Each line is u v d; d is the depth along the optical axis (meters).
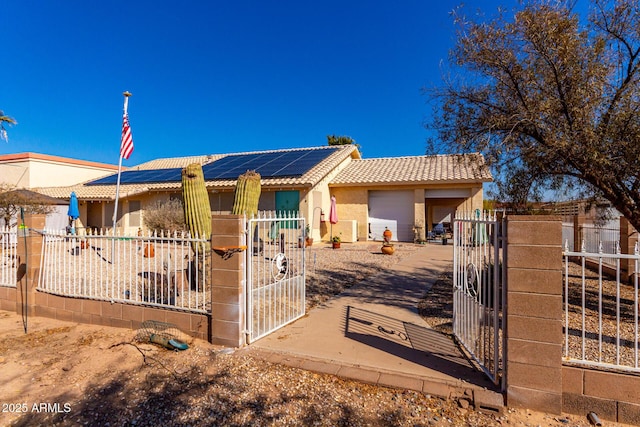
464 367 4.14
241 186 7.77
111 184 21.72
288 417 3.24
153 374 4.07
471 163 6.46
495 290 3.71
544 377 3.29
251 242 4.94
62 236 6.29
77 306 6.01
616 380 3.19
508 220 3.42
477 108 6.14
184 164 27.33
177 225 15.29
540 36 5.17
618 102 4.93
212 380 3.91
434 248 15.59
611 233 9.85
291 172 17.16
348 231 18.03
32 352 4.77
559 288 3.27
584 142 4.82
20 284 6.64
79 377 4.06
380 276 9.54
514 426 3.12
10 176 24.83
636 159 4.66
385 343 4.87
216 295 4.88
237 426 3.11
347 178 19.02
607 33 5.26
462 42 5.92
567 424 3.14
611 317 5.86
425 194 17.78
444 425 3.13
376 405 3.42
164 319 5.32
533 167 5.73
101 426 3.18
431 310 6.43
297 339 5.03
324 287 8.23
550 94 5.25
